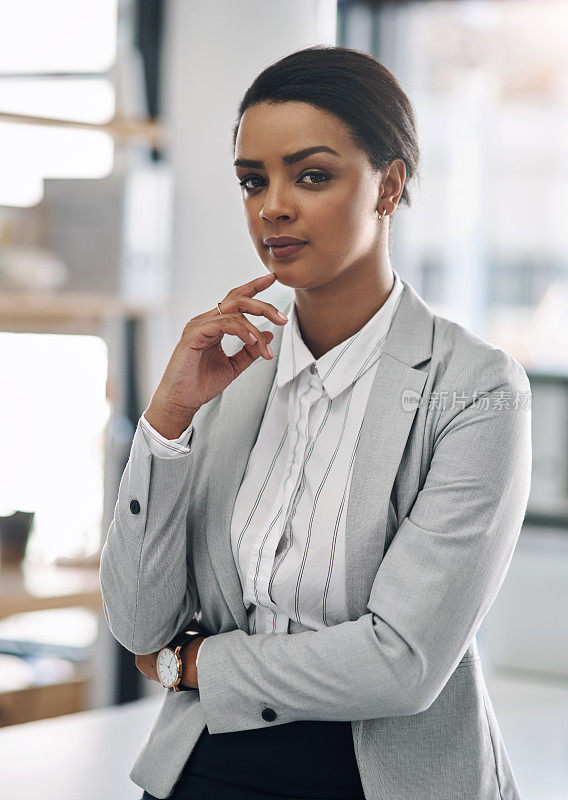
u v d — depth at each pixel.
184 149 3.35
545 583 2.66
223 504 1.27
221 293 3.33
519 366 1.24
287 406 1.30
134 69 3.18
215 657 1.20
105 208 3.17
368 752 1.17
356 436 1.24
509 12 3.61
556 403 2.77
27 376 3.35
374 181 1.20
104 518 3.21
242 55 3.28
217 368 1.25
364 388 1.25
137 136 3.07
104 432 3.24
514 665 2.70
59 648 3.31
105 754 2.11
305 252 1.18
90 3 3.31
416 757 1.18
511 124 3.68
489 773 1.20
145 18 3.36
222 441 1.31
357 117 1.17
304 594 1.20
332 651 1.14
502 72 3.65
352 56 1.19
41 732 2.28
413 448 1.21
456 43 3.61
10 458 3.33
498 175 3.70
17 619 3.36
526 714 2.40
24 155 3.28
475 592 1.16
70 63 3.33
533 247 3.70
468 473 1.17
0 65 3.38
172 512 1.24
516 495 1.19
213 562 1.26
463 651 1.16
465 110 3.67
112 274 3.17
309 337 1.30
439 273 3.69
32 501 3.29
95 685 3.22
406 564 1.15
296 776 1.18
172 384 1.23
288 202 1.17
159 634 1.27
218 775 1.21
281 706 1.16
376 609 1.15
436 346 1.25
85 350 3.32
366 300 1.26
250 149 1.19
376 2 3.46
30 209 3.17
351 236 1.19
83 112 3.32
